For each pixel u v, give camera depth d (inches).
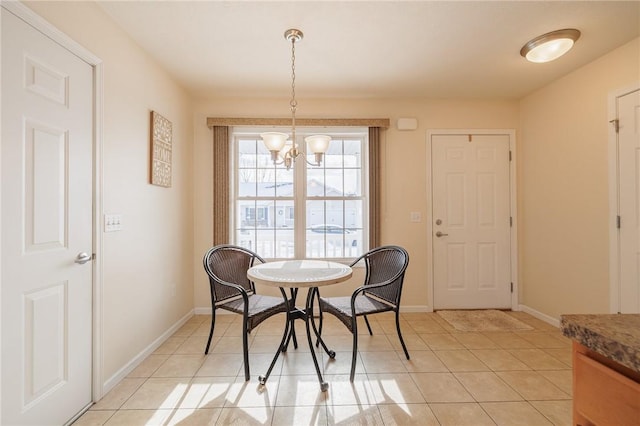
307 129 127.5
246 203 130.4
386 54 92.3
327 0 68.6
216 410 64.2
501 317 120.6
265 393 70.1
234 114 125.6
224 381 75.2
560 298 108.7
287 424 59.9
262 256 130.3
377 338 100.7
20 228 50.9
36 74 53.6
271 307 82.8
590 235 96.8
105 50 71.6
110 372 72.1
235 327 111.4
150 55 91.7
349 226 132.0
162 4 69.2
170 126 103.9
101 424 60.2
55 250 57.5
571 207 103.9
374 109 127.9
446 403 66.3
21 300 51.1
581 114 99.7
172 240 106.3
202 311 125.5
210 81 110.0
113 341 73.4
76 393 62.1
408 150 128.5
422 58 94.8
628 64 85.6
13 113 49.7
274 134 71.8
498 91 120.2
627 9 71.4
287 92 120.0
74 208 62.1
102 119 69.8
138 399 68.1
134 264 82.7
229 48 88.5
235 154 129.9
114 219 74.1
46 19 55.4
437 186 129.0
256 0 68.5
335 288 127.0
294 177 129.9
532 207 122.7
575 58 93.7
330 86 115.0
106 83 71.8
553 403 66.4
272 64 98.2
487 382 74.4
